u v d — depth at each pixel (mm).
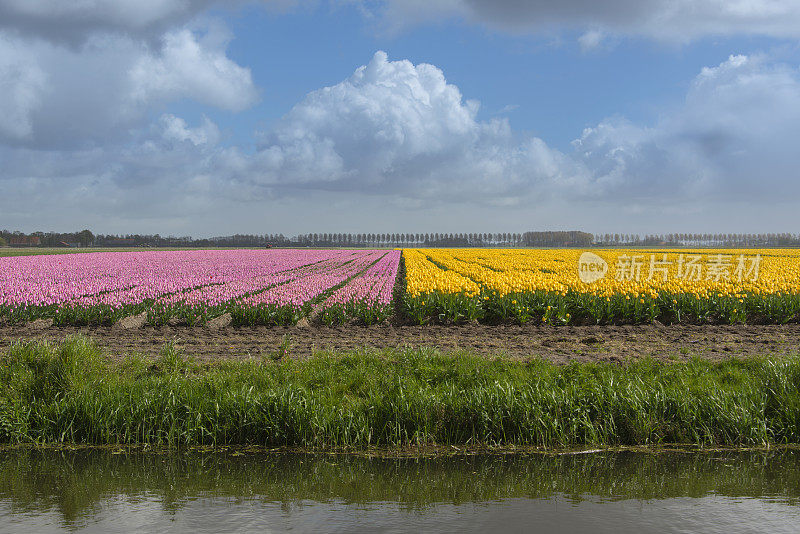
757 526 5355
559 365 11102
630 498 6078
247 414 8023
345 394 8961
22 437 8023
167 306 19484
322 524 5402
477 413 8070
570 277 28250
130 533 5188
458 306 19109
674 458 7367
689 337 15484
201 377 9586
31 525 5367
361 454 7520
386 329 17328
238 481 6598
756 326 17516
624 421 8094
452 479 6668
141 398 8391
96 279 33562
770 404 8469
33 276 35219
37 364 9383
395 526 5359
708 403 8211
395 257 73812
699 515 5637
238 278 35656
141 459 7336
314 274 39594
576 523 5418
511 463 7191
